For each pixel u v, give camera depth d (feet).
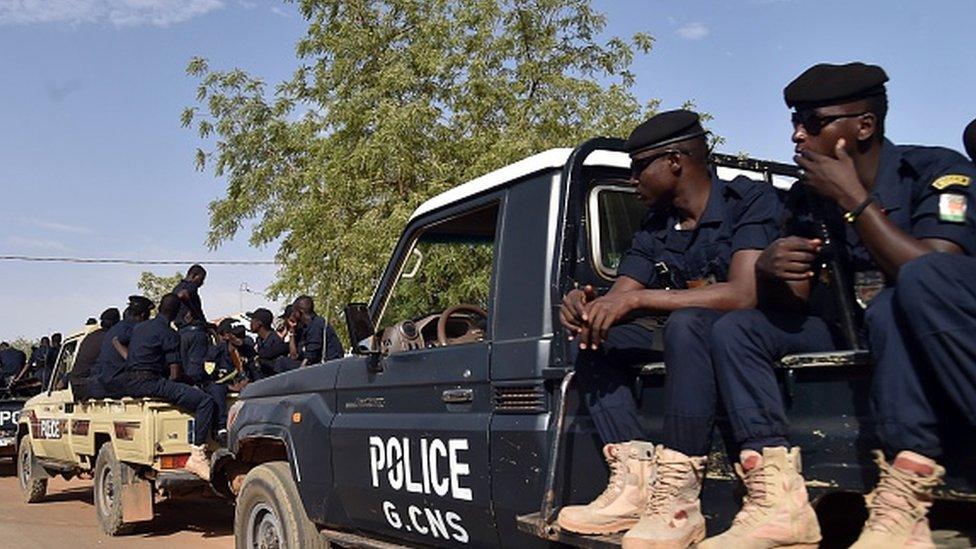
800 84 9.75
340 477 16.24
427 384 14.29
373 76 46.09
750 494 9.54
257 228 50.52
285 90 51.21
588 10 48.91
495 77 46.16
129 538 29.22
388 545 15.66
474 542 13.65
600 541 10.91
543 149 42.75
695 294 10.65
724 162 13.97
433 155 42.91
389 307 16.63
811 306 10.89
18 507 37.04
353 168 42.88
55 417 35.37
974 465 8.20
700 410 10.09
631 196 14.26
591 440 12.03
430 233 15.94
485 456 13.11
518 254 13.20
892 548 8.30
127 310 30.68
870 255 9.21
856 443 9.07
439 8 47.11
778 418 9.49
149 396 27.78
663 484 10.31
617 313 10.76
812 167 9.20
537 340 12.50
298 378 17.65
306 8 48.70
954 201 8.74
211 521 32.12
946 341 8.00
